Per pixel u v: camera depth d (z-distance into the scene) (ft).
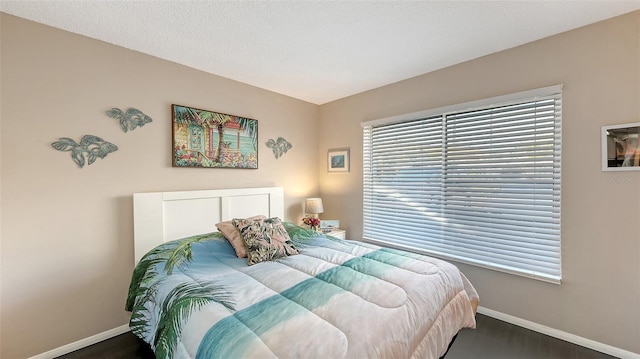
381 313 3.96
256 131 10.14
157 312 4.86
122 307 7.14
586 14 5.74
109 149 6.93
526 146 7.11
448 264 6.11
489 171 7.75
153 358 6.14
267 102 10.59
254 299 4.36
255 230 6.79
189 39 6.78
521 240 7.22
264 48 7.25
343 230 11.47
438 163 8.83
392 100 9.94
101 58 6.79
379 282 4.94
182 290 4.73
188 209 8.23
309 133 12.26
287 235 7.24
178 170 8.18
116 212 7.05
